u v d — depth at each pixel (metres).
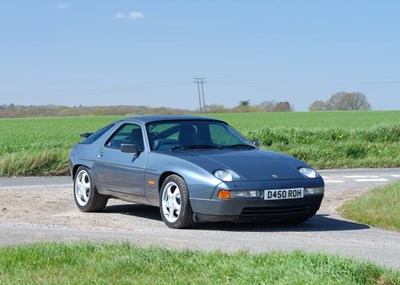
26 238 8.40
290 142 25.78
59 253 6.82
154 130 10.85
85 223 10.29
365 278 5.72
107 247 7.11
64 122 80.44
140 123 11.07
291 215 9.84
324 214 11.63
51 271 6.18
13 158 18.75
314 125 60.38
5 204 12.38
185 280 5.80
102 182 11.40
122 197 11.08
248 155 10.29
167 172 10.09
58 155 19.31
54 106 135.38
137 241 8.12
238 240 8.59
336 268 5.84
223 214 9.45
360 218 10.88
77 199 11.94
